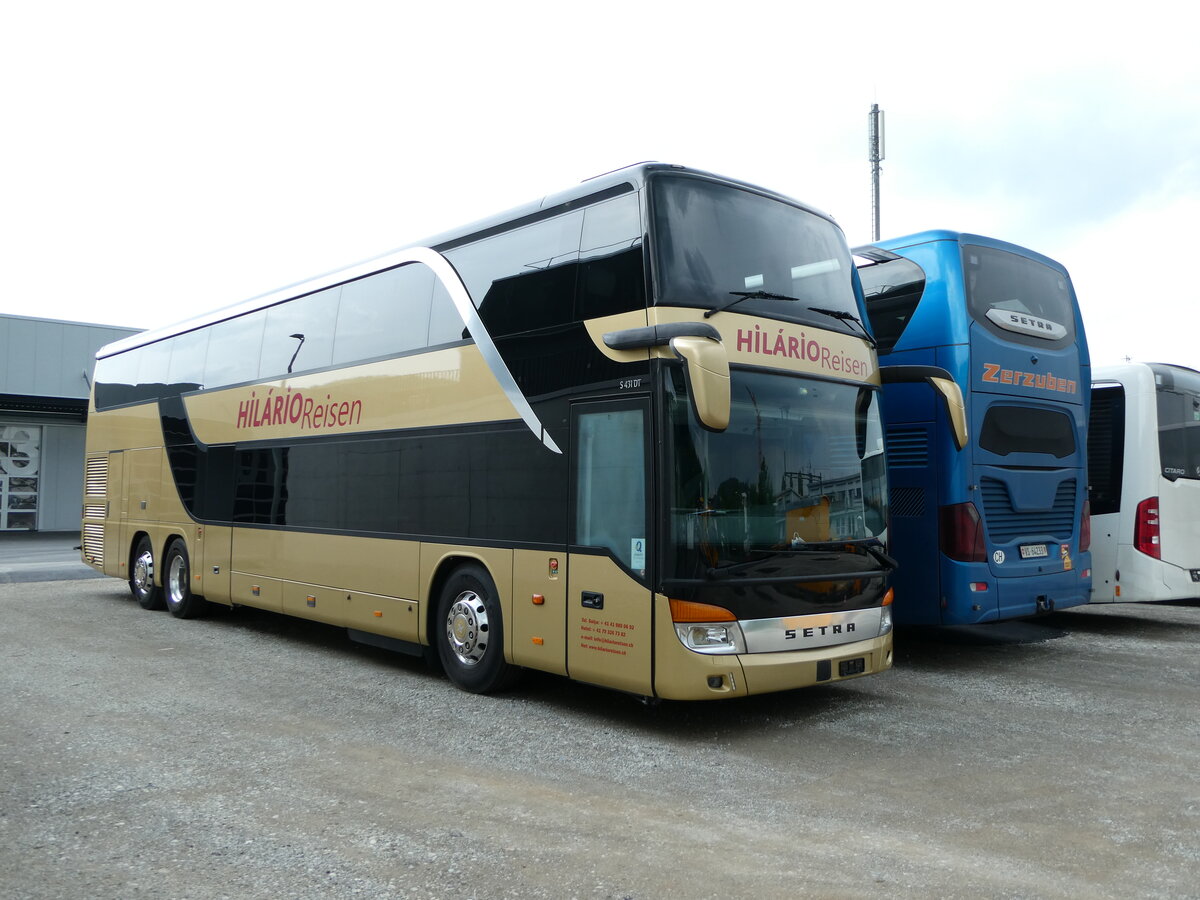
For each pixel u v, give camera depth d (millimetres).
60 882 3969
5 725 6605
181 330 13031
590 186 7000
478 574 7691
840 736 6504
